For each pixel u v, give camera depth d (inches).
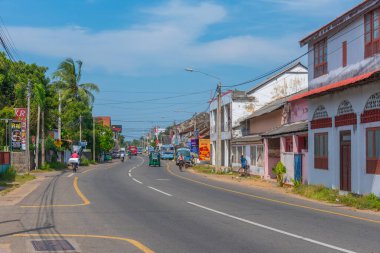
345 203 776.9
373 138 791.1
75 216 579.5
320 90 924.6
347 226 516.4
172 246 397.4
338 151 927.0
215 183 1261.1
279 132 1257.4
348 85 818.2
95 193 896.9
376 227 513.7
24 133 1520.7
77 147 2561.5
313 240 424.8
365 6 815.1
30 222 530.9
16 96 1844.2
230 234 455.5
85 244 405.4
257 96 2094.0
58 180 1280.8
